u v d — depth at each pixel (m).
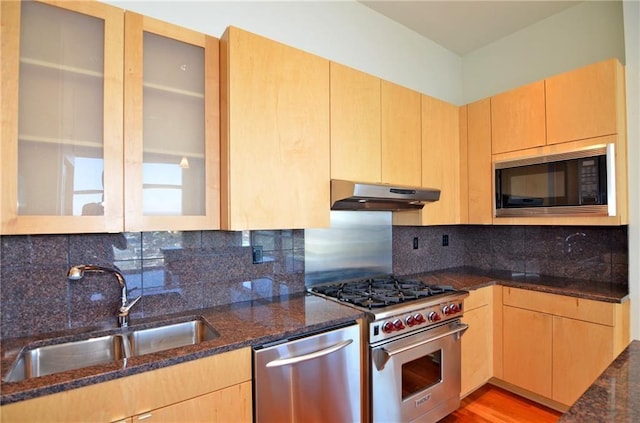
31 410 0.91
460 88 3.16
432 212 2.44
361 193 1.76
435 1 2.40
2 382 0.95
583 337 1.98
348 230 2.35
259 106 1.56
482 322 2.35
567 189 2.05
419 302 1.84
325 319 1.52
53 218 1.17
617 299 1.85
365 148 2.00
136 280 1.55
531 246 2.68
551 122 2.16
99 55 1.28
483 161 2.52
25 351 1.21
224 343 1.23
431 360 1.96
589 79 2.00
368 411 1.67
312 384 1.42
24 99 1.16
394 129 2.18
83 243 1.44
